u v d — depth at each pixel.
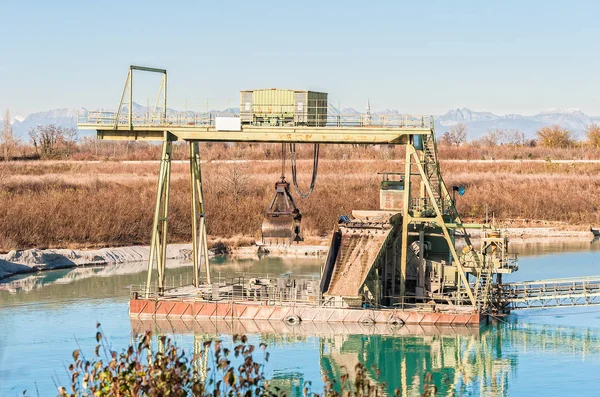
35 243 104.19
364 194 130.00
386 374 55.81
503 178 152.62
